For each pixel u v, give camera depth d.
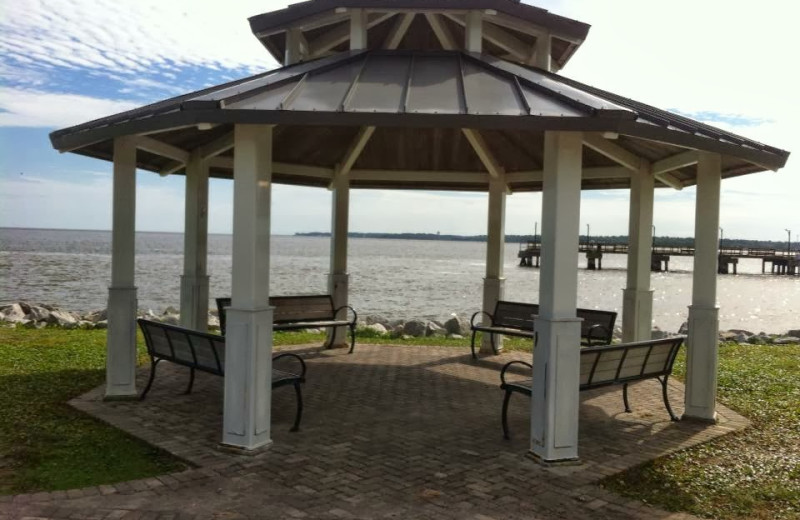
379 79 5.16
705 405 6.04
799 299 36.19
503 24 6.64
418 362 9.02
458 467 4.67
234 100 4.52
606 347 5.33
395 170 10.06
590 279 50.41
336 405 6.48
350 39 6.54
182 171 9.26
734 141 5.16
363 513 3.83
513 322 9.33
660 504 4.11
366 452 4.98
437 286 35.66
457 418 6.06
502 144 8.96
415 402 6.67
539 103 4.55
